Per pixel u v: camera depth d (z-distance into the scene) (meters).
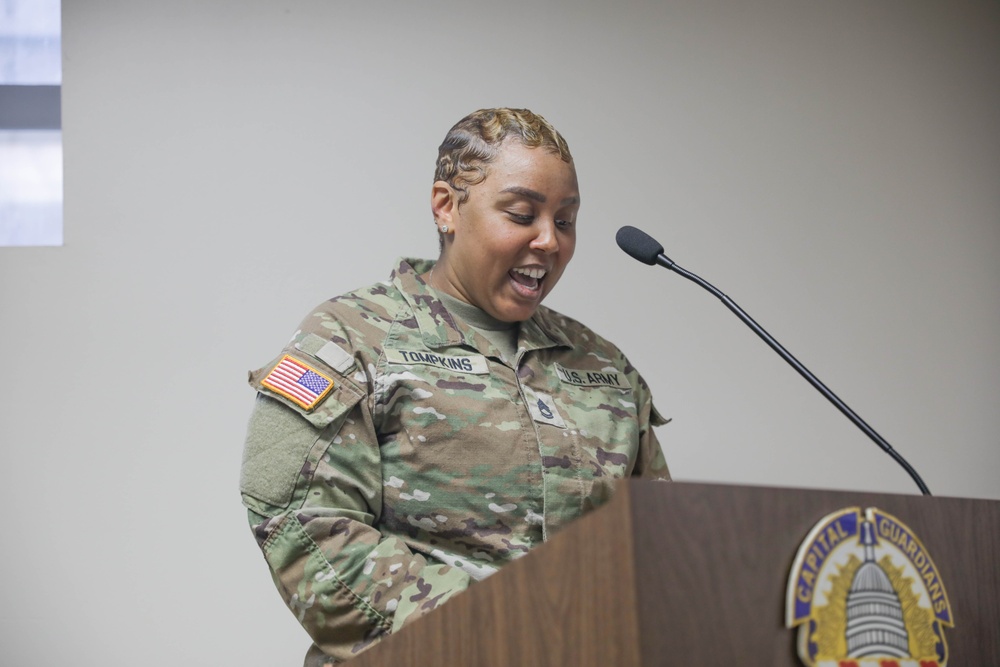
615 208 6.02
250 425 3.01
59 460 5.37
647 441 3.67
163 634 5.25
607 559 1.74
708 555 1.79
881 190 6.23
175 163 5.73
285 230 5.74
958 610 2.21
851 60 6.34
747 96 6.22
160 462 5.42
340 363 3.07
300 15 5.98
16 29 5.85
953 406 6.05
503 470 3.11
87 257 5.59
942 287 6.16
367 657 2.17
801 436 5.90
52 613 5.21
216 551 5.36
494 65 6.07
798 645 1.88
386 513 3.07
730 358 5.93
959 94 6.37
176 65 5.82
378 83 5.96
